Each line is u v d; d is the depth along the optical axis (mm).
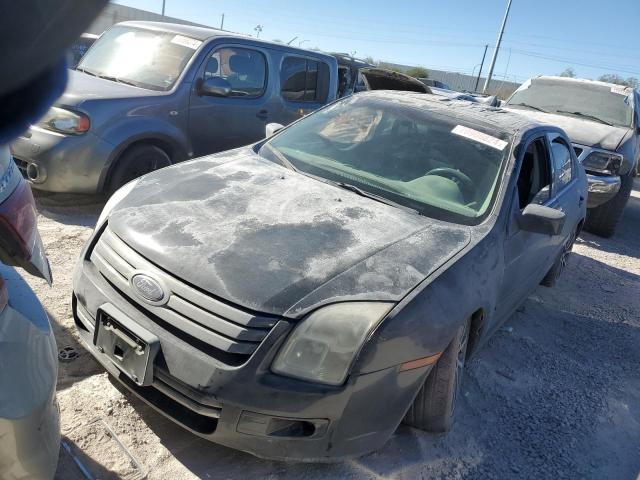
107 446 2410
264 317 2221
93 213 5012
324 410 2215
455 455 2830
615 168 7500
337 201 3068
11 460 1537
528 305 5113
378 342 2252
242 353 2182
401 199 3234
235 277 2322
